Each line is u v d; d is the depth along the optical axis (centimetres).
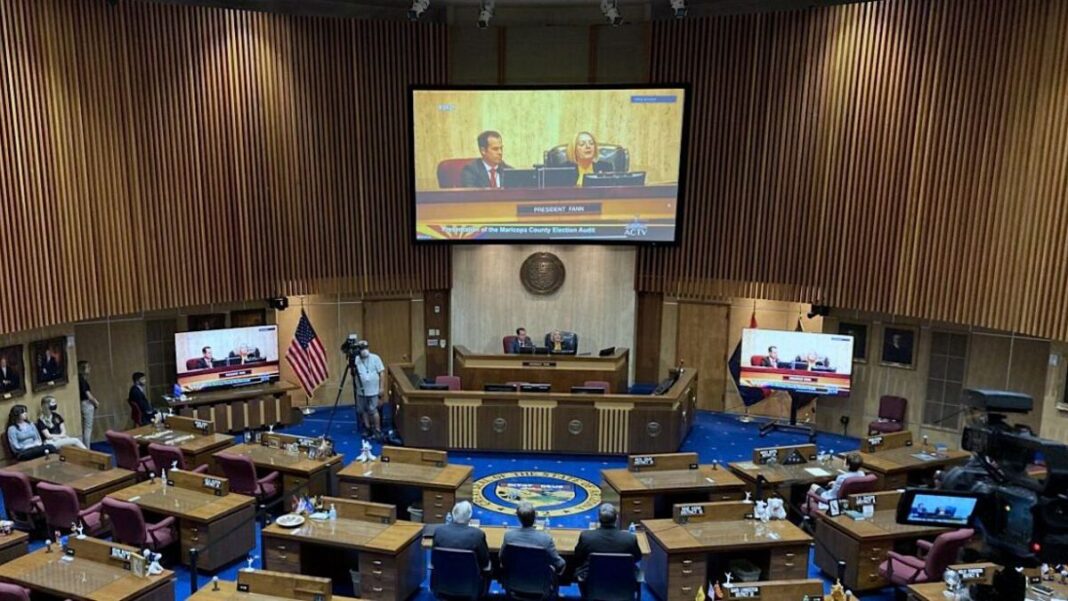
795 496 899
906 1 1070
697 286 1320
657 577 712
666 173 1234
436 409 1109
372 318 1379
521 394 1102
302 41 1213
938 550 654
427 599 706
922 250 1088
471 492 938
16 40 921
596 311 1420
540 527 718
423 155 1252
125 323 1173
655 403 1096
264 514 796
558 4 1307
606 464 1088
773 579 700
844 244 1166
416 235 1283
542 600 624
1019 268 990
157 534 728
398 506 870
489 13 1184
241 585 575
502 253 1410
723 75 1242
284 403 1252
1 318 923
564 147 1241
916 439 1188
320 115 1241
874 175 1127
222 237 1177
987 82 1005
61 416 1054
